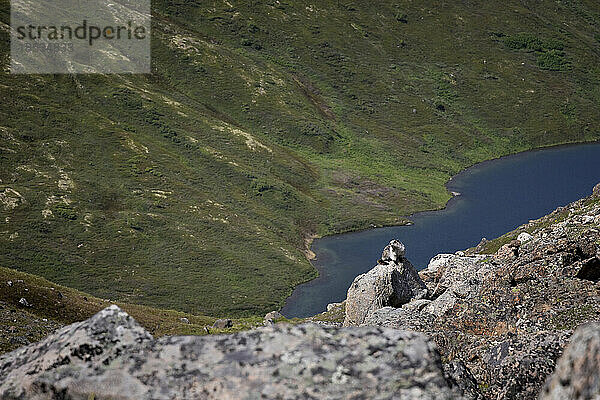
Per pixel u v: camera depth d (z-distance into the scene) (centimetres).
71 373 612
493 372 1135
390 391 555
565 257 1903
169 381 593
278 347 614
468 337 1639
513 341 1186
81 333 652
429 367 576
